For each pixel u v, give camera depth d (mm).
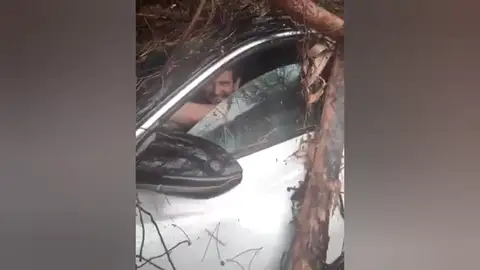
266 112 1600
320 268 1616
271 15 1610
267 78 1604
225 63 1581
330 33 1647
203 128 1565
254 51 1598
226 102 1579
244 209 1579
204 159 1562
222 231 1564
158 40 1549
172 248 1533
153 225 1526
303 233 1610
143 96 1535
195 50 1566
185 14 1563
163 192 1537
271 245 1591
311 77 1629
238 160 1580
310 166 1620
